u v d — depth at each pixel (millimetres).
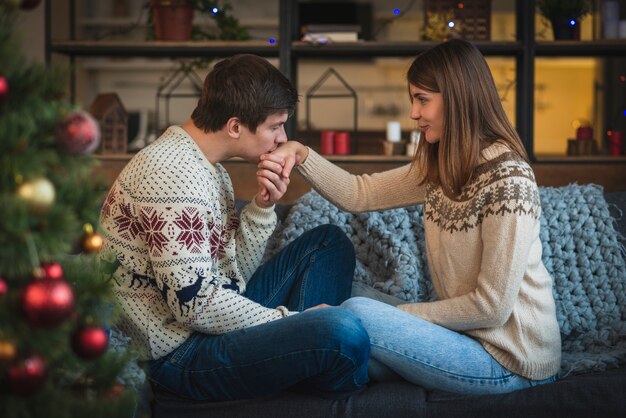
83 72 5070
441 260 1905
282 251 2170
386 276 2293
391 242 2293
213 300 1746
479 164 1850
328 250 2129
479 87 1868
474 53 1891
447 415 1766
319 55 3959
